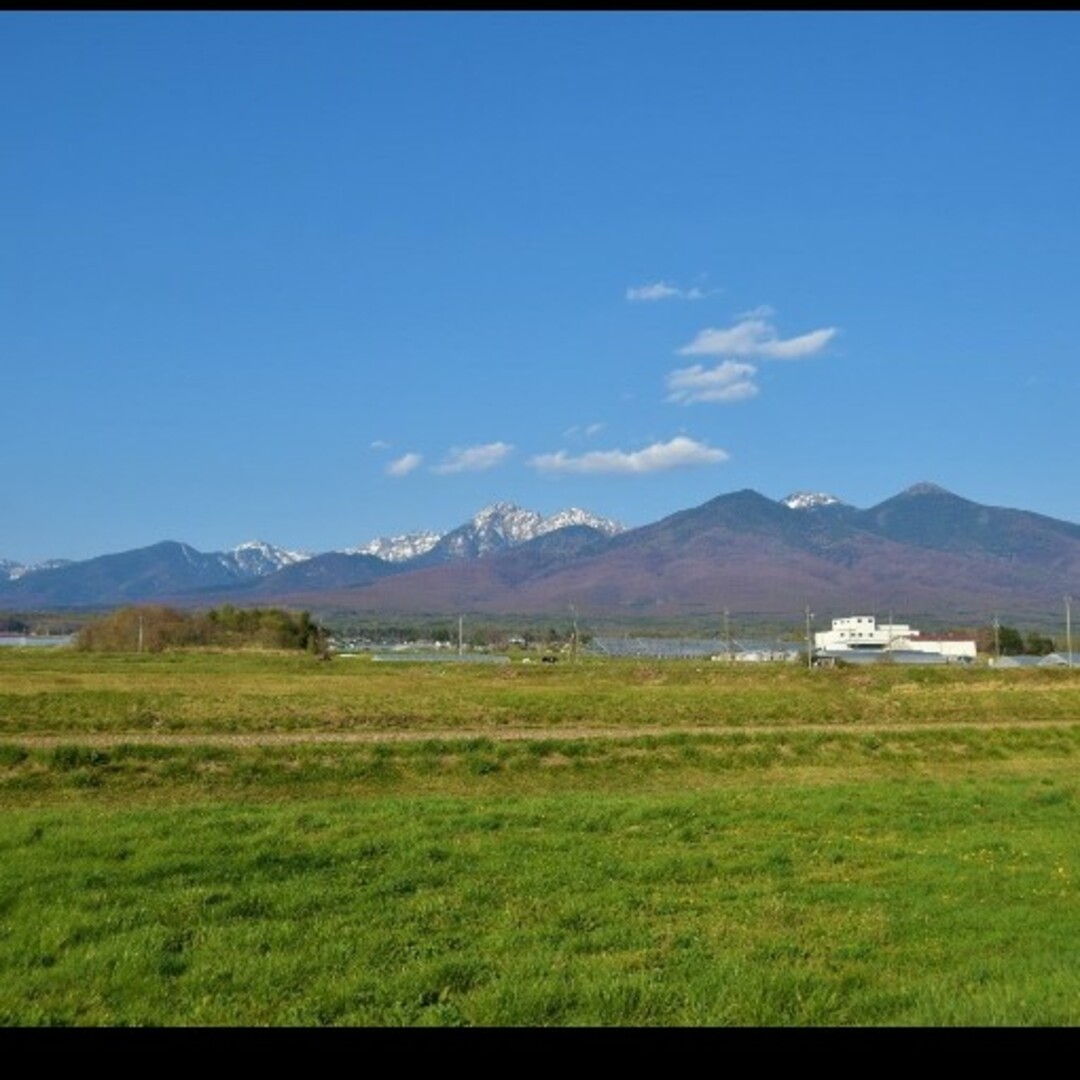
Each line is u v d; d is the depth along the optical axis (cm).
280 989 1127
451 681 7331
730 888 1652
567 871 1708
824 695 6291
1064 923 1491
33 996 1095
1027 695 6334
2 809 2616
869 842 2083
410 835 1966
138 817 2112
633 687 6906
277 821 2066
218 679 6869
